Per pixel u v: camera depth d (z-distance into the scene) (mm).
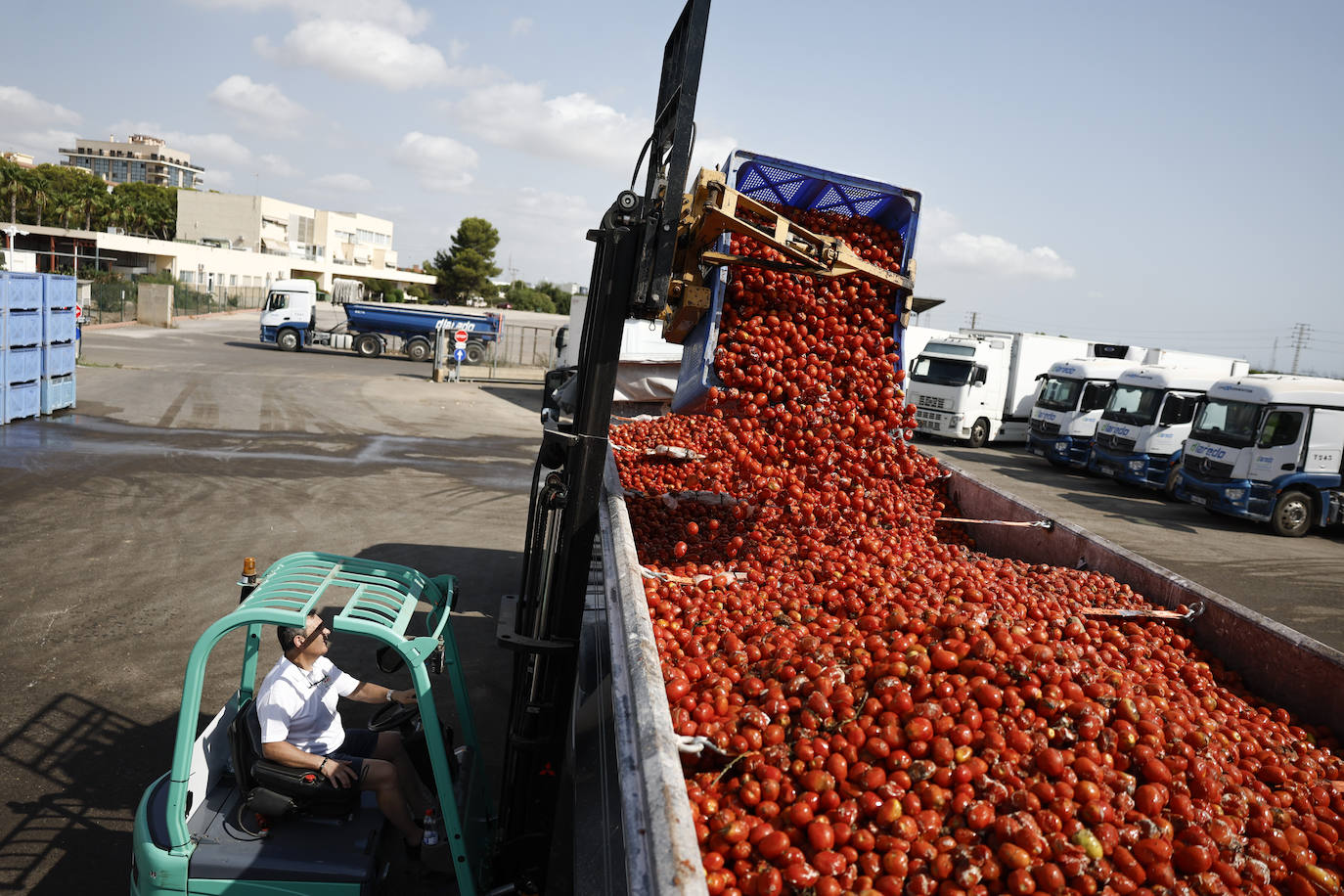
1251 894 2195
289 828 3441
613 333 3654
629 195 3574
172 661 6250
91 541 8867
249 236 77188
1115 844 2174
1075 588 4125
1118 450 18250
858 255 5422
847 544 4387
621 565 3580
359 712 5805
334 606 7445
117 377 21406
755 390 5145
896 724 2447
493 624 7449
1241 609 3791
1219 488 15086
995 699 2506
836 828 2180
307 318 34000
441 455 15008
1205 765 2471
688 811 1909
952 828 2215
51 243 54031
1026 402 24750
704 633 3355
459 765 3971
